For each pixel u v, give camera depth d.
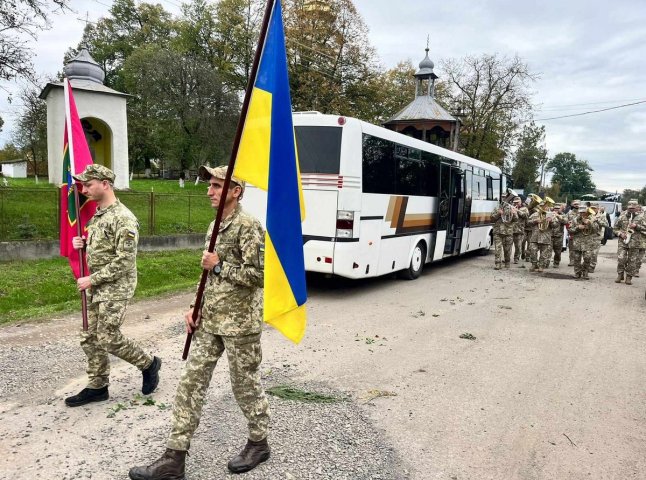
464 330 7.07
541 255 13.23
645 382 5.21
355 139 8.37
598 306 9.10
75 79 23.66
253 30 38.34
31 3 12.38
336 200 8.36
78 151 4.62
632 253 11.60
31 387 4.45
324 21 32.69
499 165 39.81
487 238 16.72
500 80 36.84
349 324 7.18
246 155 3.00
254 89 3.00
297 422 3.96
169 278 10.11
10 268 9.56
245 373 3.12
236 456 3.24
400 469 3.36
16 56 12.73
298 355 5.65
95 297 3.96
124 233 3.89
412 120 27.56
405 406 4.39
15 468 3.16
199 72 33.94
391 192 9.66
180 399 3.02
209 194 3.11
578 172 98.38
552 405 4.54
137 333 6.26
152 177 43.34
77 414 3.95
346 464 3.38
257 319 3.11
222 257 3.01
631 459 3.62
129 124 38.94
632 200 11.80
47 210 12.48
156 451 3.43
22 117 35.38
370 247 9.05
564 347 6.39
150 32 46.75
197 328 3.11
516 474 3.36
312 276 10.44
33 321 6.57
